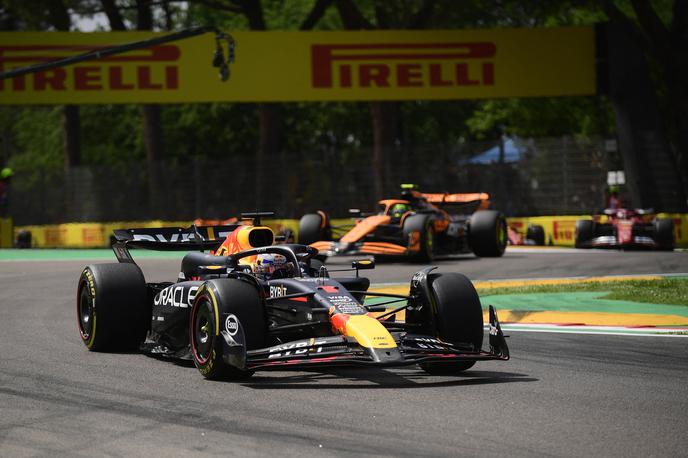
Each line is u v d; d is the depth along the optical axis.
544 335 39.91
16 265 85.38
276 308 30.89
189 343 33.12
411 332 31.75
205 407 25.73
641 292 52.75
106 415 24.92
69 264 86.25
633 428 23.09
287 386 28.70
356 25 137.12
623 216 94.81
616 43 111.50
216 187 125.94
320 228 79.00
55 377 30.59
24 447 21.78
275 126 147.00
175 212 128.12
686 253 87.62
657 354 34.59
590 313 45.53
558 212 112.12
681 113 113.00
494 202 114.62
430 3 134.38
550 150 112.56
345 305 29.14
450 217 82.56
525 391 27.77
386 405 25.80
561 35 112.00
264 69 112.75
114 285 35.78
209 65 112.88
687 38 110.88
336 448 21.34
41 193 138.00
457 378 30.11
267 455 20.84
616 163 111.56
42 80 112.81
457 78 112.50
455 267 74.50
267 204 122.88
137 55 112.81
